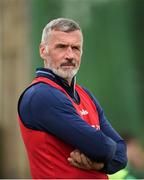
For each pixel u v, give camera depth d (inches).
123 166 464.1
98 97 1082.1
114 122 1091.3
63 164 436.8
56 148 436.5
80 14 1083.3
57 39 448.5
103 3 1085.8
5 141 1238.3
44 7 1110.4
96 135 432.8
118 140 474.9
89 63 1077.1
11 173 1232.2
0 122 1239.5
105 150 431.8
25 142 449.4
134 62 1091.9
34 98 438.0
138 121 1083.9
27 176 1226.0
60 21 451.8
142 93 1093.8
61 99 437.7
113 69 1086.4
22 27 1198.3
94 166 438.3
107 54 1085.8
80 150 434.3
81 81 1072.8
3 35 1227.9
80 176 437.7
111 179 608.7
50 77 447.5
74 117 435.5
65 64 448.1
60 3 1092.5
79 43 451.8
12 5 1213.7
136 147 719.7
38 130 437.1
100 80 1079.6
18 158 1227.2
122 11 1089.4
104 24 1084.5
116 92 1084.5
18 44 1206.3
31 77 1155.9
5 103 1238.3
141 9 1091.9
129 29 1091.9
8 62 1227.2
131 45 1088.8
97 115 477.4
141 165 714.8
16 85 1216.8
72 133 432.5
